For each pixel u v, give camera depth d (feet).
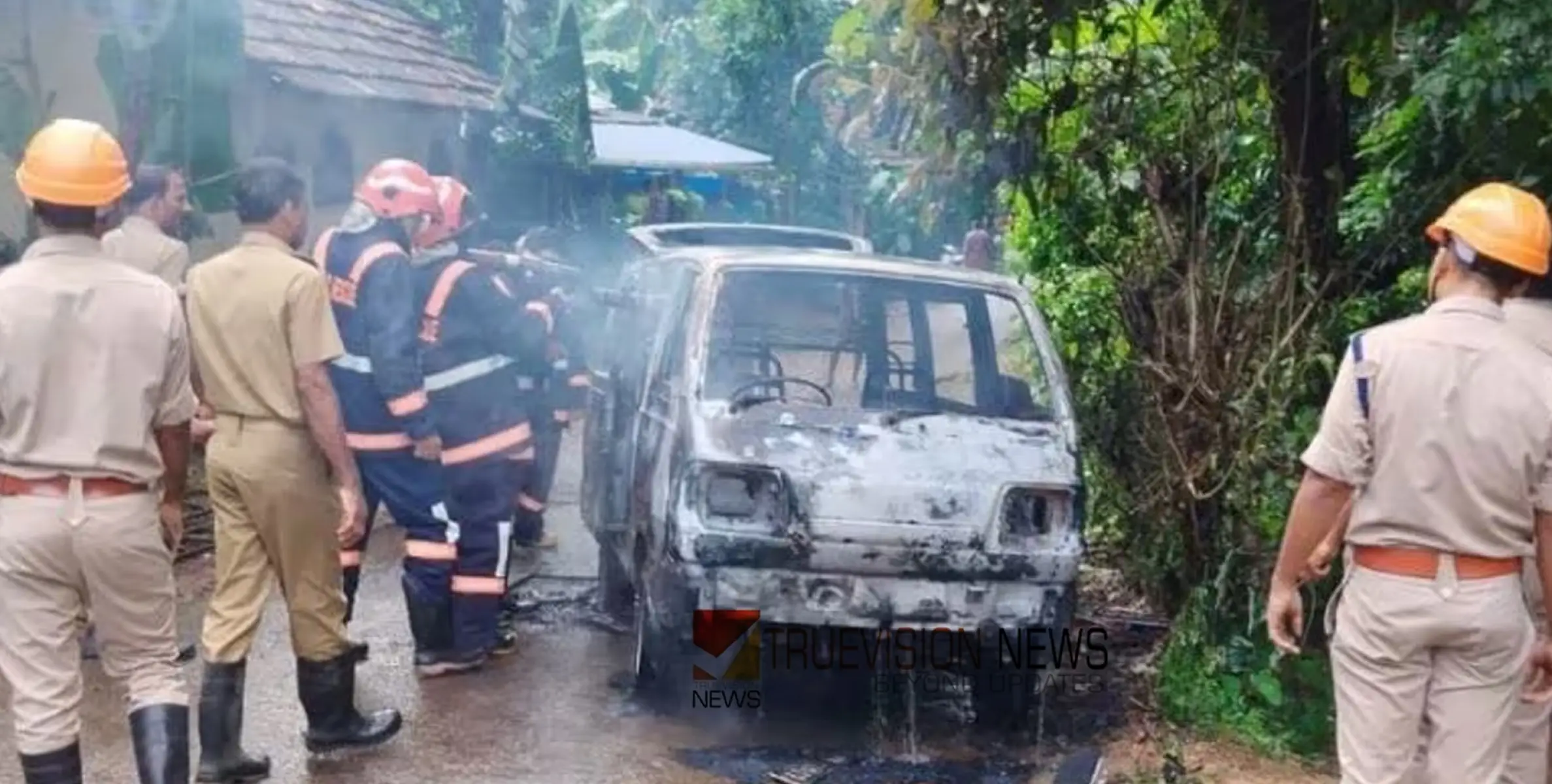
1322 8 20.34
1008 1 21.62
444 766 18.66
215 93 35.22
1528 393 13.05
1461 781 13.51
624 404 23.65
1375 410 13.34
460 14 62.59
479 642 22.24
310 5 48.70
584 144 59.67
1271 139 22.67
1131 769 19.08
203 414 18.97
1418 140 19.24
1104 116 22.18
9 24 32.78
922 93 23.03
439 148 51.57
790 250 24.76
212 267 17.78
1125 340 23.32
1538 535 13.32
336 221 44.32
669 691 21.35
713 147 71.61
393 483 21.50
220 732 17.76
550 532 31.58
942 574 19.26
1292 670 19.99
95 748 18.76
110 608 15.16
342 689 18.92
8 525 14.74
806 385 20.98
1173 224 21.58
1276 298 20.47
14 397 14.64
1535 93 16.28
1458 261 13.46
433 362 21.58
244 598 17.93
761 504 19.15
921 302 21.93
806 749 19.67
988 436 20.01
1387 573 13.42
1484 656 13.35
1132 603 25.66
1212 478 20.98
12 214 32.94
